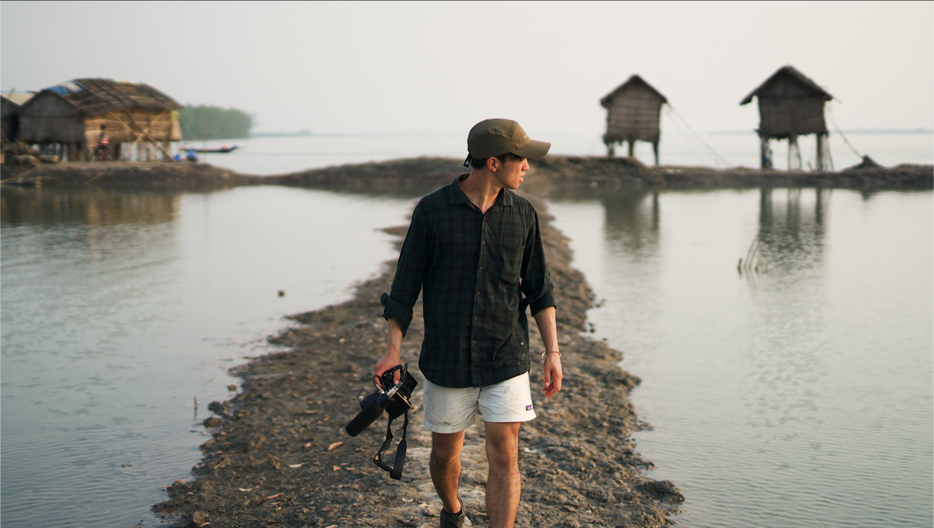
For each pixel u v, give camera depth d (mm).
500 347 2789
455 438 2928
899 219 21203
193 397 6391
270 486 4410
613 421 5496
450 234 2732
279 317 9484
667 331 8594
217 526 3936
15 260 14438
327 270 13133
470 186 2781
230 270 13211
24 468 4922
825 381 6738
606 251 15219
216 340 8375
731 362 7332
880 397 6266
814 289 11172
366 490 4129
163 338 8500
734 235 17906
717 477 4582
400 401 2830
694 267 13227
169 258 14664
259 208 26266
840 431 5461
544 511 3840
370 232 18875
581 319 9055
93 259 14570
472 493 3910
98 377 7055
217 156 94250
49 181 37688
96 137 40812
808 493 4371
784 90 40531
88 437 5480
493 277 2760
